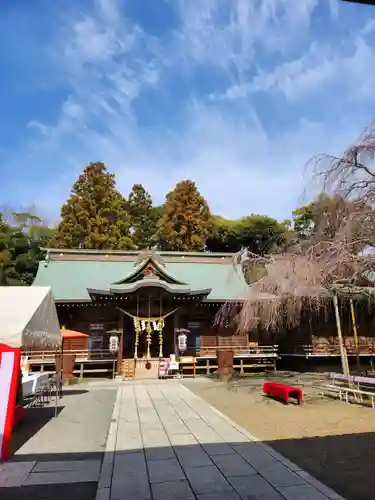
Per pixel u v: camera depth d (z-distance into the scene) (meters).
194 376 21.02
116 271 27.31
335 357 23.45
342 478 5.43
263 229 42.34
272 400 12.92
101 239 35.94
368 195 10.50
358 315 23.98
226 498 4.69
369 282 13.90
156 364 21.94
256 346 24.30
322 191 11.30
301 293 13.08
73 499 4.86
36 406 12.33
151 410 11.20
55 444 7.57
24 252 38.16
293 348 24.83
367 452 6.70
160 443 7.36
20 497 4.93
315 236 12.40
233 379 20.09
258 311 15.67
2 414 6.71
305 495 4.77
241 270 27.91
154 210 47.94
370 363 23.48
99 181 39.09
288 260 13.14
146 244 44.31
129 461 6.21
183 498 4.70
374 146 10.34
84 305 23.05
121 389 16.67
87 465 6.21
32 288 9.48
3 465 6.23
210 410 11.12
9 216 41.84
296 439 7.72
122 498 4.71
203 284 27.05
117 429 8.68
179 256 29.62
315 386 16.56
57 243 36.69
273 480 5.31
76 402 13.17
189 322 24.66
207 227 41.03
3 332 7.16
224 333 24.61
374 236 10.69
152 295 22.28
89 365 22.73
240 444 7.25
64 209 38.03
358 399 12.53
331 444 7.29
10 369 6.95
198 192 42.06
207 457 6.41
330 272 11.68
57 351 15.42
